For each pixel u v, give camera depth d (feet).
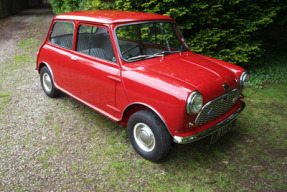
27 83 19.44
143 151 10.67
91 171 10.18
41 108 15.42
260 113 14.93
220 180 9.71
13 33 39.11
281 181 9.69
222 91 9.93
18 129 13.14
